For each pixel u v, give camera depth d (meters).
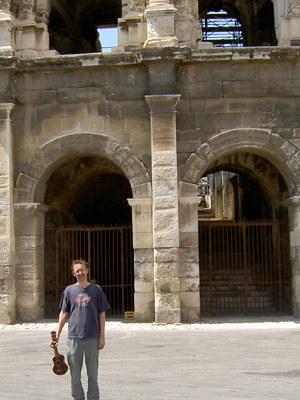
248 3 29.47
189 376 12.09
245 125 21.55
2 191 21.36
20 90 22.06
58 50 28.03
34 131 21.97
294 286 21.81
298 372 12.36
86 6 29.89
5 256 21.09
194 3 22.72
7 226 21.22
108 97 21.77
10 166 21.53
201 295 25.31
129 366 13.27
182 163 21.39
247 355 14.43
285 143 21.45
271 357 14.12
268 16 28.58
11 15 22.48
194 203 21.19
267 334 18.00
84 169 26.59
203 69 21.67
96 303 9.47
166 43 21.44
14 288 21.44
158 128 21.08
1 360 14.28
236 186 37.94
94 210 30.22
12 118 21.91
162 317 20.41
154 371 12.67
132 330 19.28
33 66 21.78
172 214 20.72
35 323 21.19
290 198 21.45
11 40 22.27
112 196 29.66
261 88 21.59
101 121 21.75
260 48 21.33
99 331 9.49
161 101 21.09
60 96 21.91
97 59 21.58
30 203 21.58
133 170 21.42
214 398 10.22
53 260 25.91
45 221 26.09
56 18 26.98
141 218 21.12
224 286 23.83
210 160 21.50
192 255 21.02
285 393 10.52
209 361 13.73
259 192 27.89
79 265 9.55
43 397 10.50
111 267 29.58
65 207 27.17
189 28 22.41
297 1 22.23
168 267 20.55
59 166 24.23
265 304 24.70
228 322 20.83
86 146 21.78
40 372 12.79
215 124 21.56
